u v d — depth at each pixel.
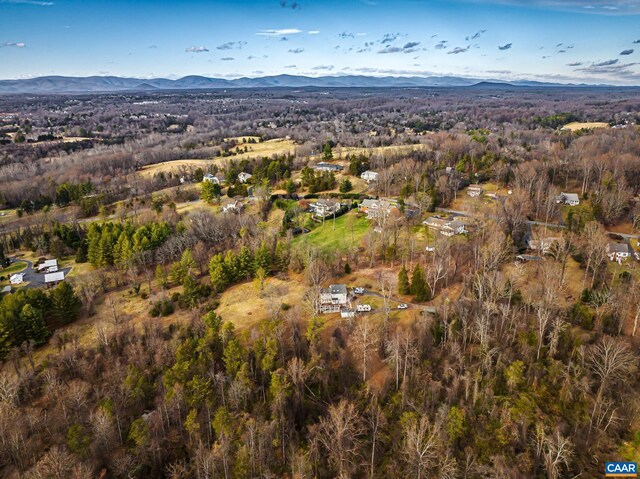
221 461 66.94
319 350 90.50
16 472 67.50
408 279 116.31
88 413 78.94
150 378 87.56
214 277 121.81
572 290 104.81
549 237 131.50
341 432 66.94
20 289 123.50
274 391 77.25
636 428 72.56
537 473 67.88
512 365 80.56
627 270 113.25
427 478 65.44
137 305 118.06
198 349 86.19
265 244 131.75
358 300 109.56
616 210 143.00
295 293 116.81
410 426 71.19
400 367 83.81
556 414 75.56
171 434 75.81
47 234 164.12
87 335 105.00
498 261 113.38
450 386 80.81
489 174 193.75
